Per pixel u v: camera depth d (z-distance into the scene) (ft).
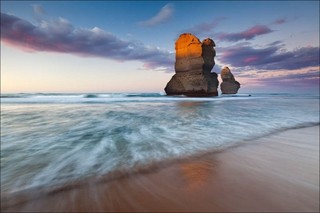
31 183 11.42
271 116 44.04
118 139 22.06
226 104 85.25
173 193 10.02
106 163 14.65
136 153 17.06
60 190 10.53
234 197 9.56
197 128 28.86
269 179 11.74
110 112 47.60
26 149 18.11
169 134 24.79
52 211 8.63
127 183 11.29
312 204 8.94
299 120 38.32
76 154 16.74
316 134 25.76
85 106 64.23
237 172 12.87
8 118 37.06
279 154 16.94
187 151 17.75
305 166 13.99
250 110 57.77
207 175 12.35
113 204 9.02
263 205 8.83
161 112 48.93
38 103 76.18
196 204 8.92
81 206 8.94
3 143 20.22
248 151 17.87
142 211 8.38
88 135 23.91
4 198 9.77
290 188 10.53
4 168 13.67
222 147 19.19
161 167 13.84
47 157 15.99
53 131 26.08
